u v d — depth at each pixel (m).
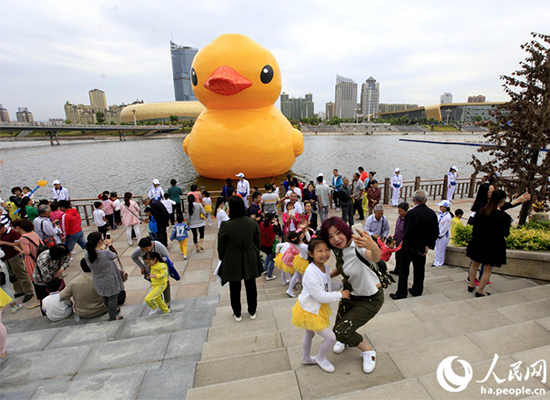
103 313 4.70
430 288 4.89
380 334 3.14
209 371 2.75
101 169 26.59
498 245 4.05
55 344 3.72
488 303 3.86
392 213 10.66
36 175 24.23
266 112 13.45
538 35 5.52
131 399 2.49
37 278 4.86
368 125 99.25
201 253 7.52
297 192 8.39
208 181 14.64
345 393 2.13
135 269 6.69
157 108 110.44
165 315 4.34
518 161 5.70
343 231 2.43
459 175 21.83
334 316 3.90
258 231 3.95
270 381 2.44
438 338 3.07
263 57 12.23
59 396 2.54
